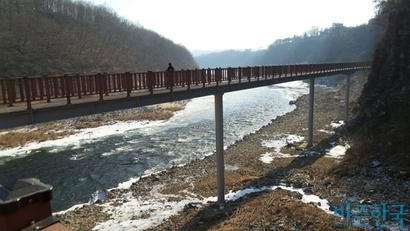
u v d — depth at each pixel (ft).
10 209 4.26
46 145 93.40
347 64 117.60
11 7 279.90
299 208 43.47
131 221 45.50
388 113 73.31
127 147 90.74
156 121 135.23
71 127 121.29
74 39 301.84
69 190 59.57
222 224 41.39
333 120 114.62
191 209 48.21
